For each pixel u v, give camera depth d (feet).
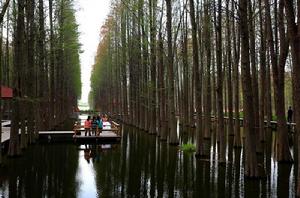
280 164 47.39
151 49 87.35
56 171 44.55
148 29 99.14
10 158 53.83
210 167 46.32
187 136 85.30
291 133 78.48
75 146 68.64
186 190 35.19
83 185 37.47
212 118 120.47
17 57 54.49
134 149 64.49
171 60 71.56
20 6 53.62
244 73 39.93
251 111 39.88
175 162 50.24
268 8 50.44
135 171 44.47
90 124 75.66
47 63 98.02
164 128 79.41
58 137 76.02
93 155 57.21
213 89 105.40
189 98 115.75
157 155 56.95
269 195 32.96
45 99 80.07
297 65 31.27
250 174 39.70
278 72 48.80
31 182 38.91
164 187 36.50
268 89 83.82
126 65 138.82
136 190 35.45
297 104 31.37
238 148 63.46
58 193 34.55
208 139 77.30
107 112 206.08
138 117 117.29
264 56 68.59
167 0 70.08
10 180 39.78
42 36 75.00
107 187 36.73
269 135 79.36
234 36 70.79
